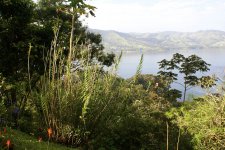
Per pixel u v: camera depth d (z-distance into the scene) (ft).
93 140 22.48
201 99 31.94
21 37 39.24
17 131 20.88
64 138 21.83
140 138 24.21
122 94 24.63
